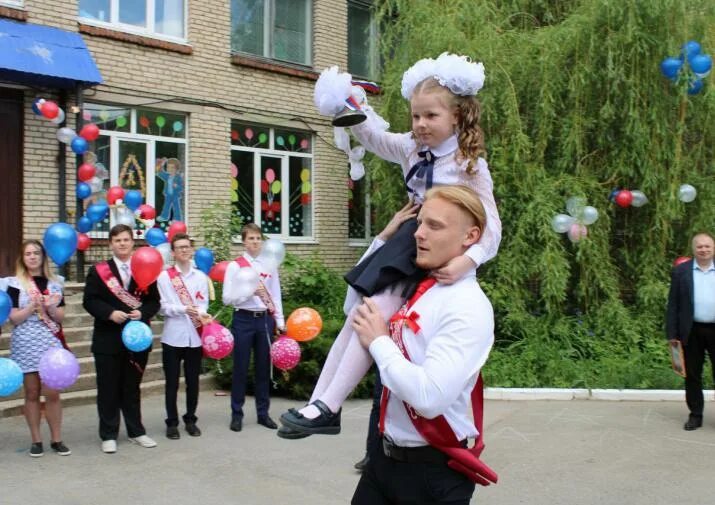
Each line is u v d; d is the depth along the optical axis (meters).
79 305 8.95
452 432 2.30
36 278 5.80
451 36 9.71
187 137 11.38
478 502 4.86
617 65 9.52
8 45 8.91
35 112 9.29
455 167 2.63
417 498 2.37
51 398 5.87
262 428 6.90
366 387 8.29
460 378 2.14
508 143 9.80
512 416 7.46
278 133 12.75
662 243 10.12
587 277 9.83
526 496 4.98
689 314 6.79
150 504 4.74
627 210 10.38
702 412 6.92
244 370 6.82
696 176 10.09
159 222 11.08
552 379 8.75
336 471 5.50
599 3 9.55
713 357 6.83
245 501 4.82
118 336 5.97
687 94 9.70
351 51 13.97
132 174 10.81
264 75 12.30
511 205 9.70
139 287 6.00
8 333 8.15
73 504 4.73
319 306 9.91
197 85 11.38
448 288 2.32
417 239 2.34
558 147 10.11
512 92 9.60
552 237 9.40
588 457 5.94
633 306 10.24
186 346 6.50
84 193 9.52
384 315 2.38
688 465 5.72
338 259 13.43
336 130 3.13
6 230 9.52
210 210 11.10
